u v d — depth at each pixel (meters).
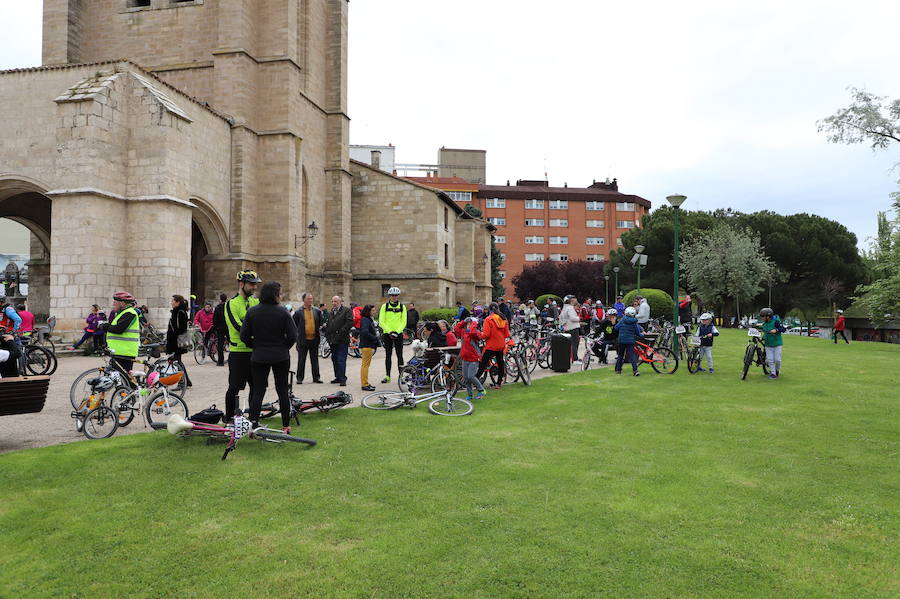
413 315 21.61
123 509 4.98
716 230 46.12
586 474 5.98
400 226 39.00
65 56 31.17
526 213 83.12
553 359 14.95
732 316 48.72
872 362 17.36
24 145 21.41
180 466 6.16
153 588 3.71
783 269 48.72
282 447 6.96
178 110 21.22
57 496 5.26
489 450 6.90
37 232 30.11
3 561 4.05
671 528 4.64
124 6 31.95
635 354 14.15
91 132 19.27
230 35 29.20
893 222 27.73
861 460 6.57
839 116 25.88
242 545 4.31
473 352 10.19
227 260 27.89
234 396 7.39
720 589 3.71
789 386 12.20
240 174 28.38
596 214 84.31
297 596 3.61
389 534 4.50
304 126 33.12
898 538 4.50
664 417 8.91
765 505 5.17
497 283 58.31
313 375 12.50
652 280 52.59
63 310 19.14
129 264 20.50
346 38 37.22
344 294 36.25
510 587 3.71
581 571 3.92
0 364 10.16
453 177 85.38
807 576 3.88
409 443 7.21
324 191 36.25
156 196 20.34
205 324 17.09
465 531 4.55
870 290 29.05
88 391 8.40
